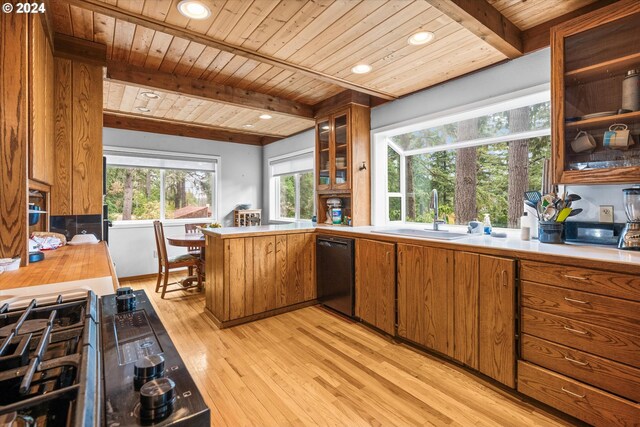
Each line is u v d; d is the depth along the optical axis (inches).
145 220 193.8
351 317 122.6
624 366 56.7
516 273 72.7
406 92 129.0
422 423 64.7
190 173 209.6
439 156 133.6
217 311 118.3
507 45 87.3
